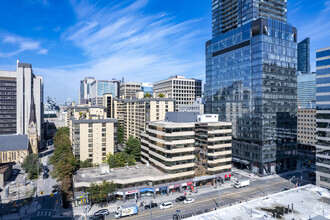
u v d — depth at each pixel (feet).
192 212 232.32
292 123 400.88
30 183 339.98
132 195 271.69
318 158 282.56
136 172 290.15
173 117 326.44
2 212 240.53
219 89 462.60
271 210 177.37
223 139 317.42
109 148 388.57
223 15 504.84
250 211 175.52
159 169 294.05
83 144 370.32
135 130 536.01
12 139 481.87
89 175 277.23
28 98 606.96
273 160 375.25
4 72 591.37
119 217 221.25
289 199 200.34
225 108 444.96
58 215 229.45
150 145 321.52
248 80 391.45
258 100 370.94
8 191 293.23
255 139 375.04
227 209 180.34
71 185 282.15
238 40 415.03
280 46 389.60
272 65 378.32
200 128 325.62
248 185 315.17
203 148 321.73
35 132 534.78
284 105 390.63
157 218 220.43
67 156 334.65
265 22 373.20
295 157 406.00
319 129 281.54
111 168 309.42
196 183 308.60
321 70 280.10
